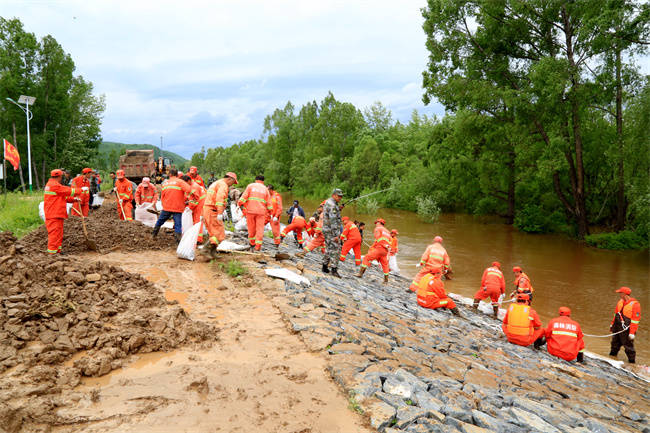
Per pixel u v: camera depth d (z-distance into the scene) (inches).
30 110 1704.0
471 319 374.0
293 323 197.2
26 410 108.9
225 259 330.6
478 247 951.0
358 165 2319.1
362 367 157.9
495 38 1084.5
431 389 150.9
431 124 2534.5
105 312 180.2
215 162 5462.6
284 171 3496.6
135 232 382.0
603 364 331.0
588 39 892.0
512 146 1251.2
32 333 150.8
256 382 141.5
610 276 683.4
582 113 986.1
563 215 1229.1
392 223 1414.9
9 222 500.4
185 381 138.2
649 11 804.6
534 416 144.9
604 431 146.0
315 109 3467.0
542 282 642.2
